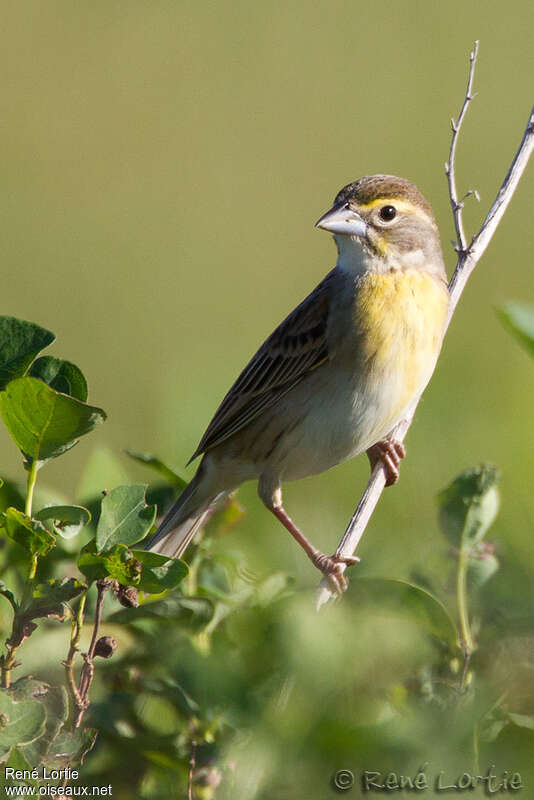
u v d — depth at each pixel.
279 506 11.11
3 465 19.03
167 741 7.60
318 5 35.81
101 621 8.06
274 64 32.56
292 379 10.90
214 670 7.66
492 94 30.59
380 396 10.68
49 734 7.11
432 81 31.34
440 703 7.71
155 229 27.31
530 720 7.61
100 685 8.02
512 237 24.94
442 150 28.58
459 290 11.12
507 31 33.47
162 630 8.17
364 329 10.54
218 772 7.50
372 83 31.53
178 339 23.62
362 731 7.33
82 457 19.17
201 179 28.72
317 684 7.61
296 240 27.06
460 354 18.55
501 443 14.78
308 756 7.38
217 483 11.43
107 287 25.19
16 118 29.92
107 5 34.50
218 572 9.05
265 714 7.53
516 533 11.41
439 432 15.12
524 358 18.44
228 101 31.00
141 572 7.07
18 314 24.39
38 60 31.88
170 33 33.62
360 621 7.99
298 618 7.72
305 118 30.73
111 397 21.45
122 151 29.48
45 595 7.12
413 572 9.11
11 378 7.26
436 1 35.72
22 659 8.04
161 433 16.20
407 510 13.12
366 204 10.60
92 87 31.53
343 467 14.43
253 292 25.41
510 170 11.52
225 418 11.20
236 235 27.11
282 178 28.81
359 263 10.67
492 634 8.38
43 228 27.06
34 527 6.99
